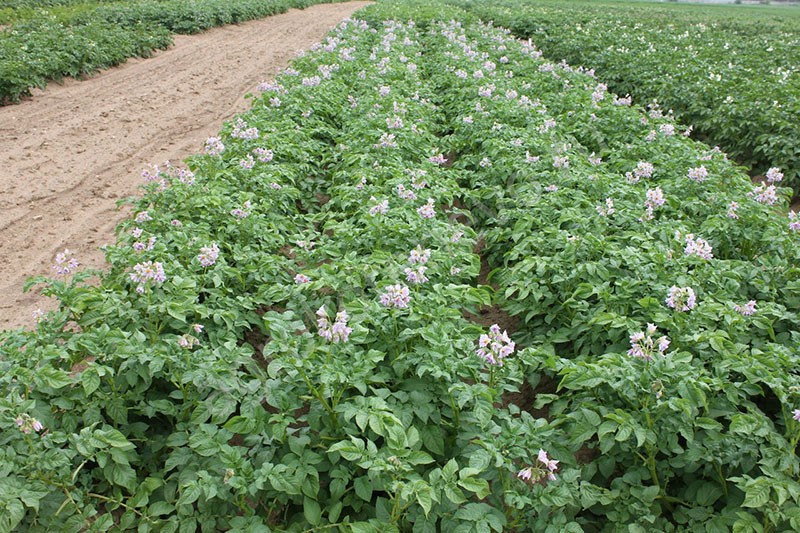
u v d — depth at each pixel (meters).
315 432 4.02
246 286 5.68
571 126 10.74
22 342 4.26
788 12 50.09
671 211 7.34
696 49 18.75
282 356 4.11
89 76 16.41
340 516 3.80
